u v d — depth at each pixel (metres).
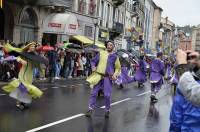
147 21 84.81
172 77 18.75
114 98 15.61
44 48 21.25
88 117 10.53
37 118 9.72
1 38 26.88
